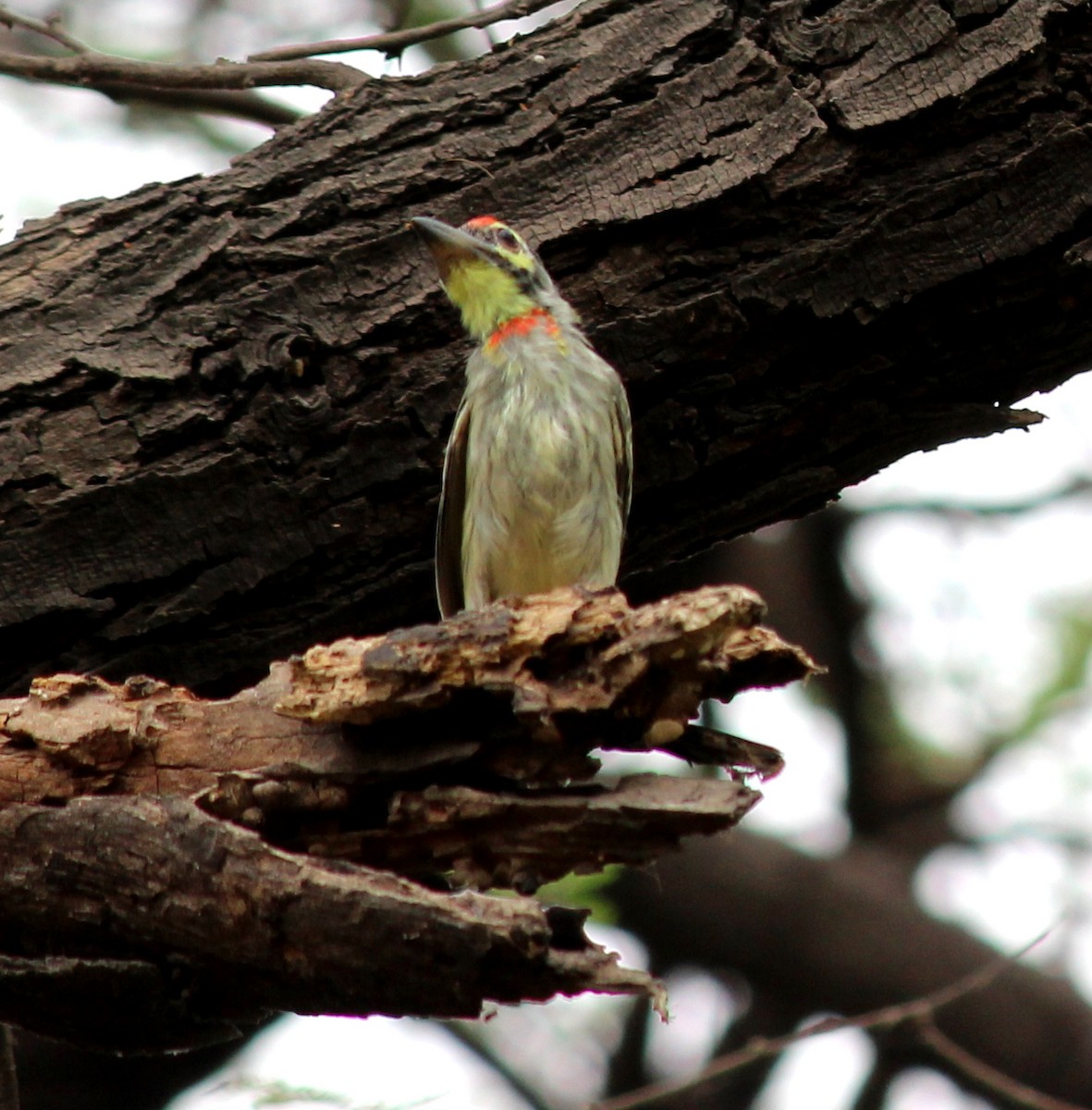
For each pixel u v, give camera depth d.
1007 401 10.40
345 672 7.25
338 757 7.29
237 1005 7.40
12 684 9.47
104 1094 17.02
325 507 9.55
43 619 9.24
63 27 11.57
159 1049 7.78
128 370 9.30
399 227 9.70
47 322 9.50
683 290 9.73
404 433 9.59
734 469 10.26
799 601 21.91
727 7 9.93
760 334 9.71
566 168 9.79
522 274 9.75
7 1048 9.64
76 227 9.81
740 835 20.11
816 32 9.80
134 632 9.38
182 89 11.22
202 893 7.05
